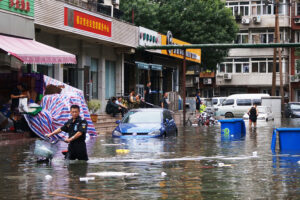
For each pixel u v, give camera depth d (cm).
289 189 1084
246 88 8612
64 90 2744
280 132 2064
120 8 6119
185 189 1084
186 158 1681
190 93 8744
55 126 2483
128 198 988
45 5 2908
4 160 1606
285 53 8300
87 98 3641
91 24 3450
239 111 5903
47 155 1559
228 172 1340
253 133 3167
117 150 1928
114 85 4312
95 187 1106
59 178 1232
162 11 6462
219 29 6625
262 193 1038
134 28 4147
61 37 3366
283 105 6794
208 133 3145
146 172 1334
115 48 4219
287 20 8212
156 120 2680
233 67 8544
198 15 6481
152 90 5138
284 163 1541
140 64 4372
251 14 8362
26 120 2419
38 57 2445
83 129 1566
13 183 1162
